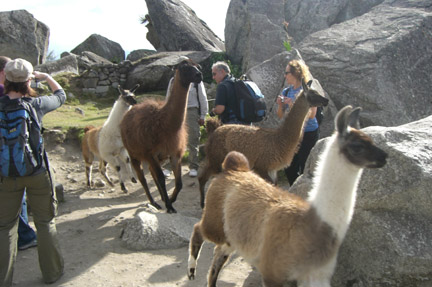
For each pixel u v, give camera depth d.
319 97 5.07
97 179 8.70
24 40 18.95
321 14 14.33
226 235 3.63
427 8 10.73
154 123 6.19
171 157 6.52
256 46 13.49
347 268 3.68
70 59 17.58
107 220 6.13
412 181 3.50
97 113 13.22
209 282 3.99
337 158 2.87
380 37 9.59
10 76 3.86
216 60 16.34
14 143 3.79
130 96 7.82
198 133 8.20
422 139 3.81
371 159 2.74
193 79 5.93
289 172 6.30
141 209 6.04
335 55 9.53
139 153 6.44
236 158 4.07
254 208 3.36
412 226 3.49
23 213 5.12
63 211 6.71
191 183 8.01
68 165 9.45
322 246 2.90
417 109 8.86
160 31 20.02
